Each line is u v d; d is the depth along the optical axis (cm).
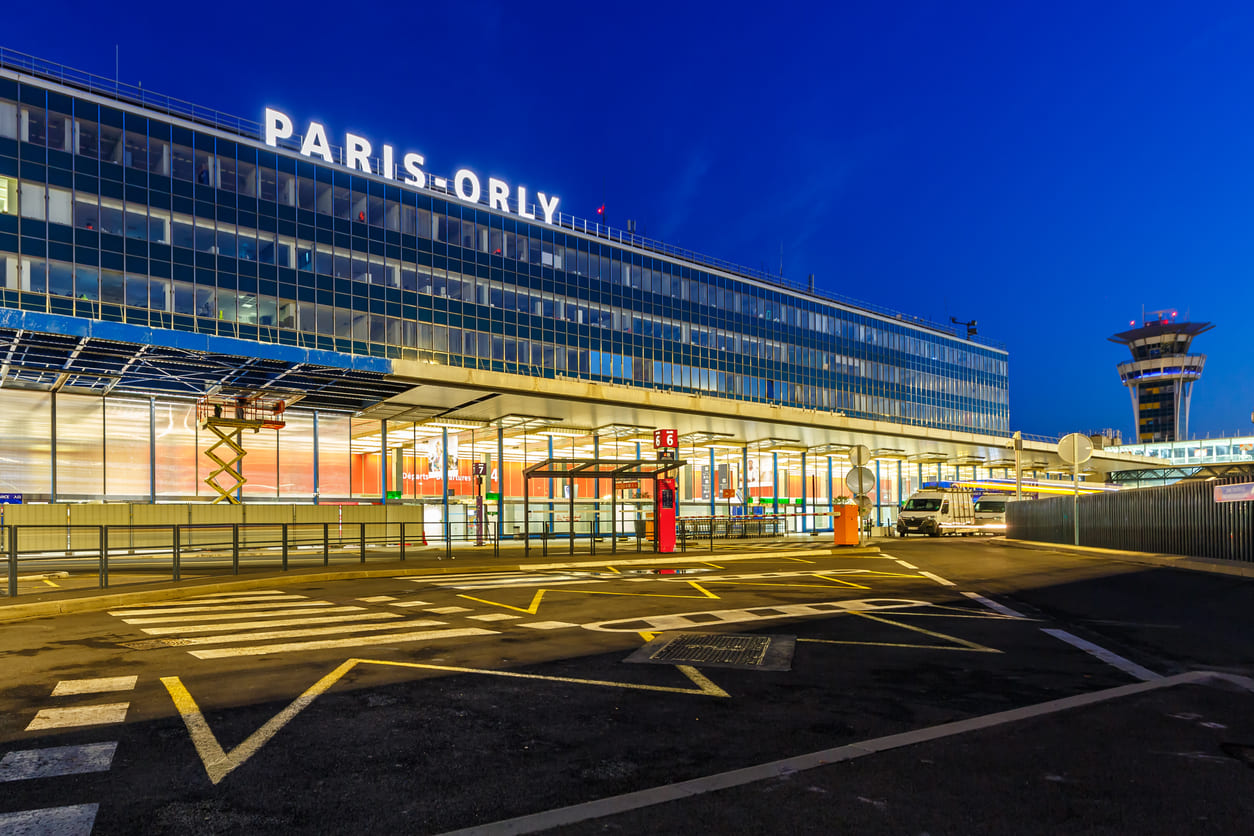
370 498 3988
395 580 1727
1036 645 859
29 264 3616
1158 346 17488
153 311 3950
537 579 1731
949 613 1116
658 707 603
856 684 677
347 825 380
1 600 1206
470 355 5250
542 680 696
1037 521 3111
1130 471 6819
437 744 511
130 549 1750
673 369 6550
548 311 5759
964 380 9675
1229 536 1725
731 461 6334
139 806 406
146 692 654
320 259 4597
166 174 4072
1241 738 507
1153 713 569
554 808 399
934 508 4303
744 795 410
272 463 3691
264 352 2566
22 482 3077
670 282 6656
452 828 374
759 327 7338
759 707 601
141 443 3347
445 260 5197
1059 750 482
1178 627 976
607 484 4941
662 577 1758
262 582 1595
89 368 2741
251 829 376
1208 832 360
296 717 577
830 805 395
